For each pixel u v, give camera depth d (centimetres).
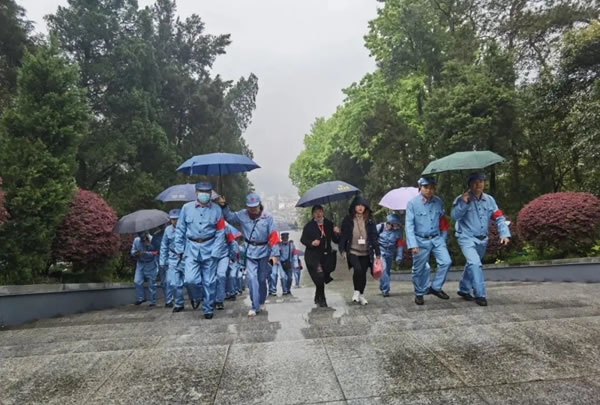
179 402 319
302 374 362
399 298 764
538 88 1526
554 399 293
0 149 868
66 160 928
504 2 2002
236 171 767
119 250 1177
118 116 2161
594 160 1264
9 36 1694
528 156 1720
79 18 2127
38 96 943
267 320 600
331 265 705
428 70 2073
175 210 820
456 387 321
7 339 565
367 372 359
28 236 835
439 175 1688
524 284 905
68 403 325
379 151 2167
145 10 2447
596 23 1359
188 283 661
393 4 2145
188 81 2786
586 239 952
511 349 396
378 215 2719
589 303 598
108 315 794
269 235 682
